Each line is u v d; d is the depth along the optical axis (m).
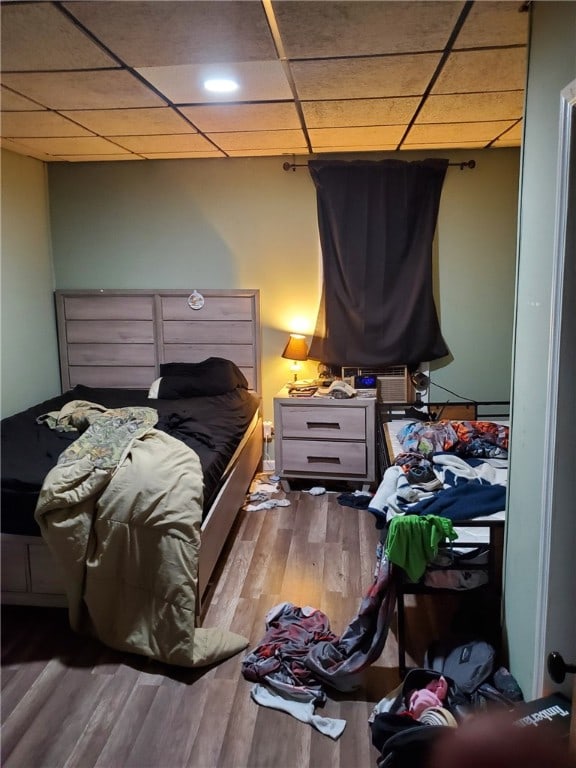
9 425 3.22
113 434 2.52
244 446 3.46
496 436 3.08
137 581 2.17
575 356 1.44
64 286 4.18
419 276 3.81
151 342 4.14
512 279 3.86
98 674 2.09
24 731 1.83
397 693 1.91
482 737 1.19
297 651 2.13
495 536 2.01
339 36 1.86
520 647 1.80
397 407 3.95
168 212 4.02
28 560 2.41
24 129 3.04
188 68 2.14
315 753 1.74
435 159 3.69
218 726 1.85
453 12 1.70
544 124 1.57
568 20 1.39
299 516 3.46
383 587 1.98
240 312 4.07
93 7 1.64
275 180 3.91
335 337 3.93
